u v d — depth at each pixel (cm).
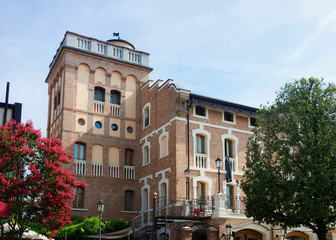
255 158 2217
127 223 2994
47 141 2164
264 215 2120
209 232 2272
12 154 2039
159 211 2836
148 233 2442
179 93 2805
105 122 3269
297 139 2091
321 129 2047
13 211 2016
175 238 2503
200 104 2841
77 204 3006
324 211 1888
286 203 2017
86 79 3262
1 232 2055
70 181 2141
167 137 2895
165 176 2852
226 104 2936
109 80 3369
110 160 3228
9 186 1966
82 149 3152
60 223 2098
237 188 2930
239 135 3053
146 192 3175
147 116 3362
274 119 2250
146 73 3562
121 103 3378
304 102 2117
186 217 2366
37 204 2094
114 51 3453
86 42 3331
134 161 3325
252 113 3058
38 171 2044
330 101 2097
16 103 2764
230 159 2970
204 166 2853
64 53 3231
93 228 2720
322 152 2000
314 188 1911
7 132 2108
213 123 2961
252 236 2638
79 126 3147
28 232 2144
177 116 2823
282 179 2091
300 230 2744
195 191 2753
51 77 3684
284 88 2269
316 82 2186
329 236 2697
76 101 3178
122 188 3200
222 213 2345
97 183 3108
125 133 3338
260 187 2112
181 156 2766
